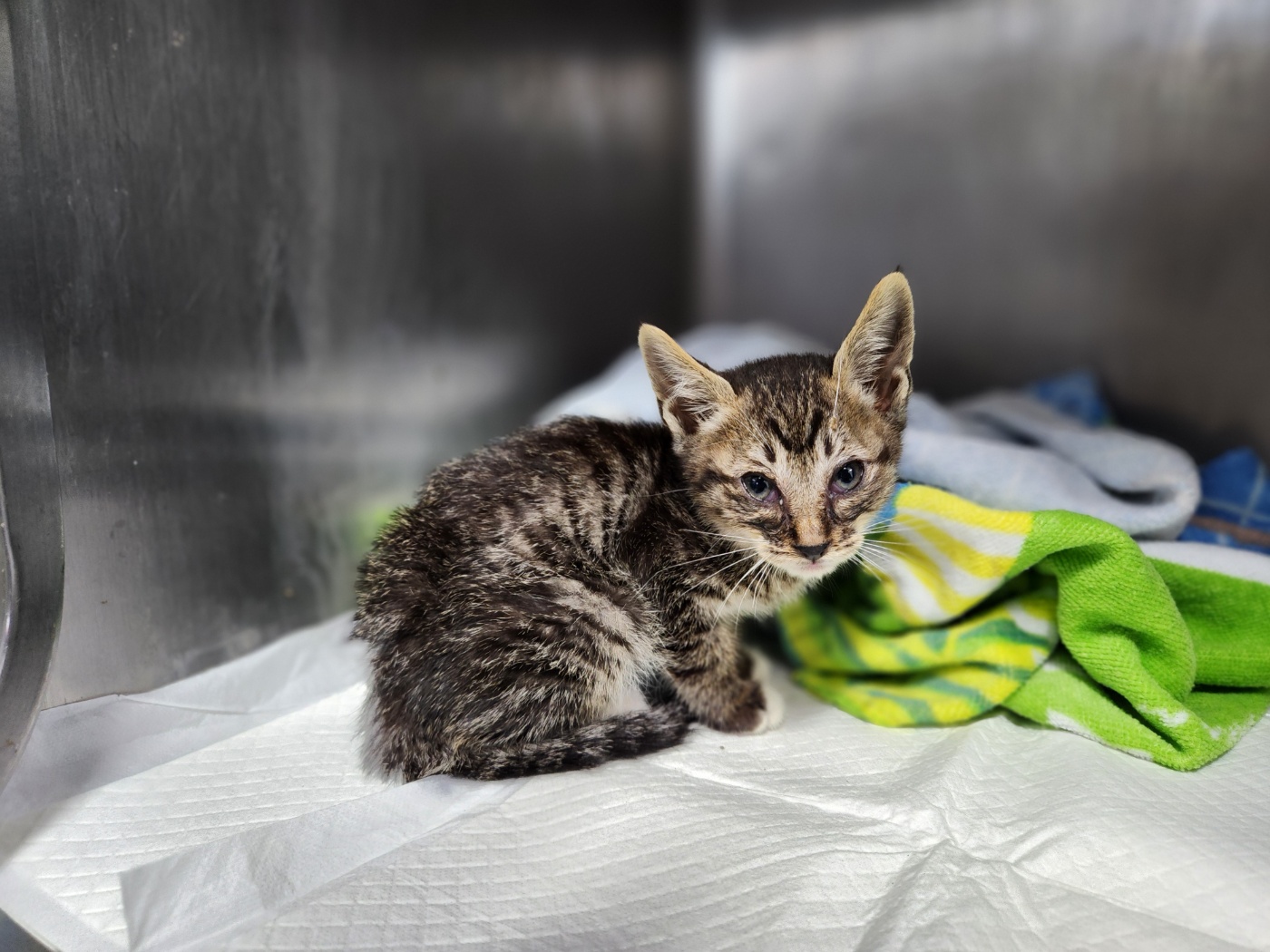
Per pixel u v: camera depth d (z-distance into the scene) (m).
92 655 0.28
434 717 0.26
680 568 0.28
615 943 0.20
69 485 0.27
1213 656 0.27
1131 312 0.41
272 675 0.32
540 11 0.45
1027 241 0.44
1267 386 0.36
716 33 0.52
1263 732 0.27
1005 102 0.43
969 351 0.47
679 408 0.28
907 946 0.19
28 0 0.25
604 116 0.50
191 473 0.32
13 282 0.25
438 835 0.23
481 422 0.47
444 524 0.28
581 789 0.25
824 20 0.48
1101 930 0.19
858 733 0.29
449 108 0.41
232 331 0.33
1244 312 0.37
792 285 0.53
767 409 0.28
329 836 0.23
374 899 0.21
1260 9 0.35
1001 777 0.25
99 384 0.28
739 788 0.26
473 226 0.44
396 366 0.41
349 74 0.36
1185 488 0.31
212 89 0.31
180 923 0.21
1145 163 0.39
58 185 0.26
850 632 0.32
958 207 0.46
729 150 0.54
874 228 0.49
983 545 0.27
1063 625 0.27
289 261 0.35
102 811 0.25
